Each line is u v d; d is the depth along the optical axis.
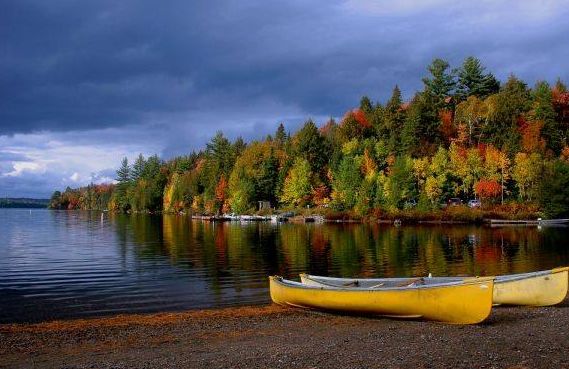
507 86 115.81
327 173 116.38
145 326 18.20
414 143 101.00
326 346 14.54
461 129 104.00
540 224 75.62
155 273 31.69
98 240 57.75
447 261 36.19
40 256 41.50
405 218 86.19
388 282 20.06
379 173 98.12
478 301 16.17
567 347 13.52
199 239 58.16
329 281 21.53
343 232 66.75
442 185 88.12
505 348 13.58
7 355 14.66
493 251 41.94
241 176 131.12
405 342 14.68
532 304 19.61
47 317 20.31
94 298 24.16
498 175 87.81
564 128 105.56
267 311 20.81
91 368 12.95
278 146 142.00
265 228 79.12
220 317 19.72
